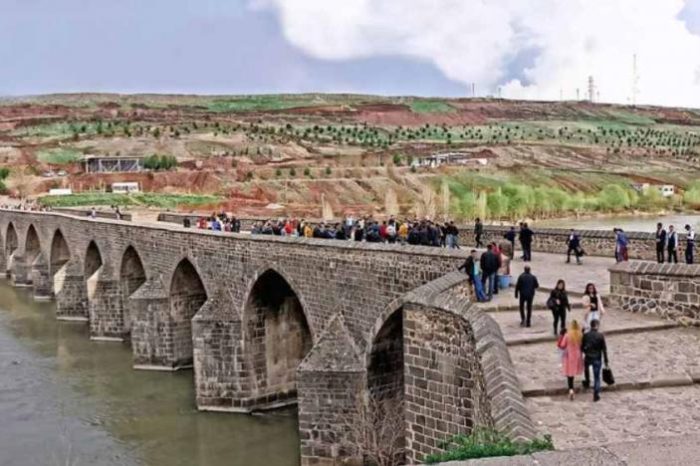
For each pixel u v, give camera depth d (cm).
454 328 1922
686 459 871
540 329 2122
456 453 1095
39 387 4166
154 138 19412
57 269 6988
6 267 8688
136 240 4859
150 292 4469
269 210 10956
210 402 3722
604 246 3712
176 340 4466
